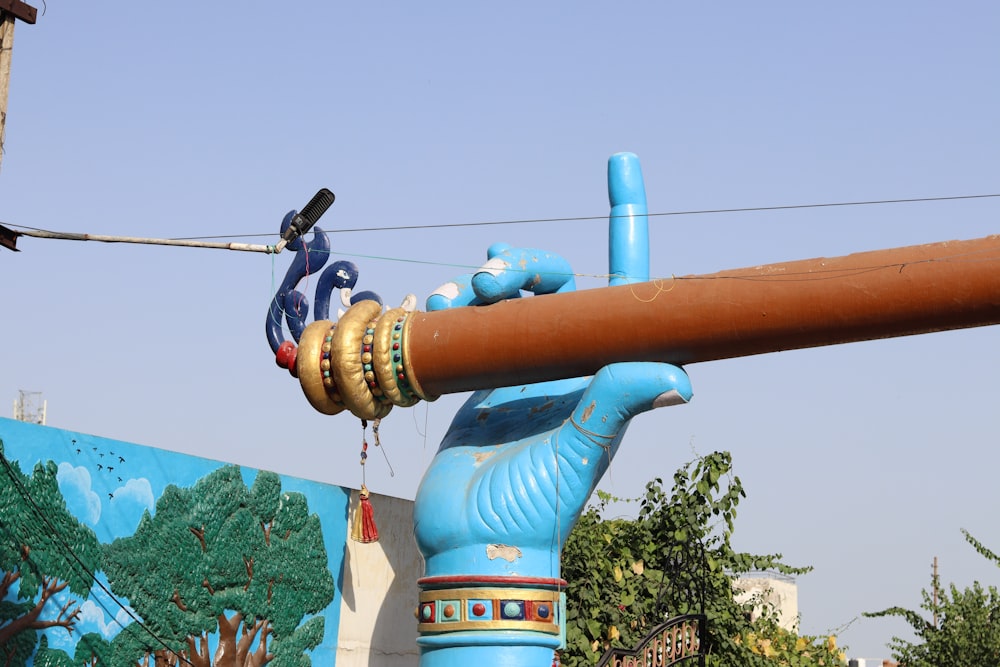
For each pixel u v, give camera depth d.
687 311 10.12
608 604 13.98
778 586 35.59
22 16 9.48
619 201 11.82
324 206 11.17
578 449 10.52
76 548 9.57
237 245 10.56
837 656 18.50
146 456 10.20
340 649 12.04
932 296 9.51
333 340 10.93
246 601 10.93
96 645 9.64
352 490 12.34
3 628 9.02
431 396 11.12
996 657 20.44
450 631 10.55
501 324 10.67
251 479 11.12
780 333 9.95
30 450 9.36
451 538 10.69
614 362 10.45
